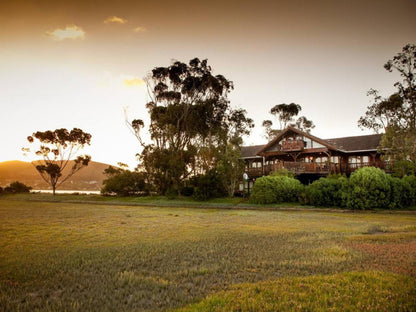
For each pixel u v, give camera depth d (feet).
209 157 111.75
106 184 137.59
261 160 129.80
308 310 15.02
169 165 116.57
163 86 131.44
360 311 14.57
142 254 27.40
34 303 16.48
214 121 128.16
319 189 78.59
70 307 15.94
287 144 109.29
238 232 40.42
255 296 16.94
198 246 30.89
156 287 18.89
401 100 90.89
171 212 74.59
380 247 28.94
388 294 16.63
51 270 22.49
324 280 19.36
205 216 63.62
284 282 19.27
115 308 15.92
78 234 39.60
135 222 53.11
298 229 42.88
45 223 51.88
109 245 31.91
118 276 21.29
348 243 31.24
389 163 97.30
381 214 64.28
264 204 86.48
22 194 169.48
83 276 21.29
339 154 109.60
